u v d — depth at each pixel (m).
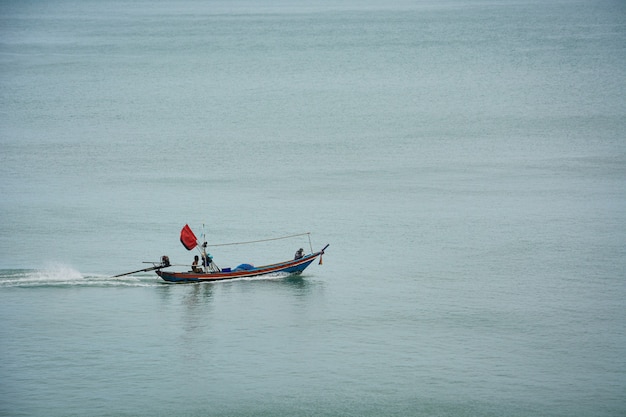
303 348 55.97
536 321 60.03
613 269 70.56
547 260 72.88
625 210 88.12
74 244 76.56
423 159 113.94
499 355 55.00
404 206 89.88
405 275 69.44
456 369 53.19
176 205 89.94
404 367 53.47
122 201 91.50
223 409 48.91
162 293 65.19
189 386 51.28
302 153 118.31
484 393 50.44
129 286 66.56
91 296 64.31
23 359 54.06
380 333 58.19
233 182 100.88
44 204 90.19
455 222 84.19
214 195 94.50
